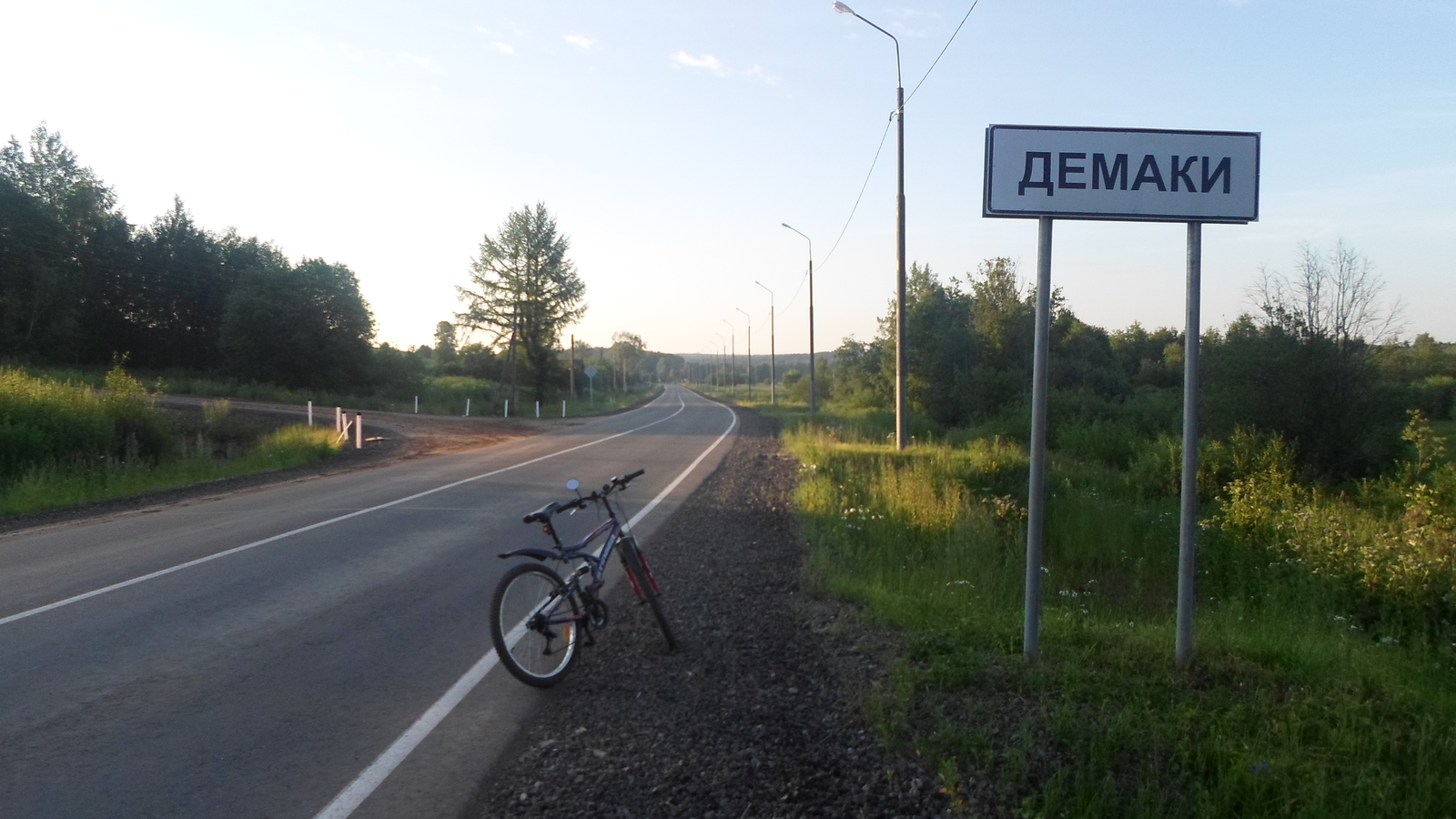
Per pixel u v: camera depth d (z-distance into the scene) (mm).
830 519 11258
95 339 54062
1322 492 16344
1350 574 8555
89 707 5223
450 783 4219
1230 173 5062
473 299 68000
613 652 6152
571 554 5750
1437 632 7336
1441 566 8039
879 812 3670
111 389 22734
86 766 4418
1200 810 3586
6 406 19047
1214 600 9656
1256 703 4504
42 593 8047
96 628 6895
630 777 4156
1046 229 5156
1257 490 12992
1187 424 5047
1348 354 18578
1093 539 12266
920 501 11641
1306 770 3803
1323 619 7672
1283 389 18609
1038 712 4402
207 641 6555
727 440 29938
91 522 12602
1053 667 5004
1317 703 4508
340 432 27250
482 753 4562
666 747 4469
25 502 14523
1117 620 7609
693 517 12383
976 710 4453
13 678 5730
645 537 10836
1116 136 5082
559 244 68625
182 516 12875
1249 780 3707
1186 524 5059
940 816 3619
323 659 6137
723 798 3879
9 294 45094
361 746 4656
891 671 5027
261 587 8266
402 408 51500
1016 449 22203
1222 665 5039
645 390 136125
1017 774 3824
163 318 57969
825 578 7836
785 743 4391
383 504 13773
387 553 9852
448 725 4934
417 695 5418
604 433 34094
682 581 8312
